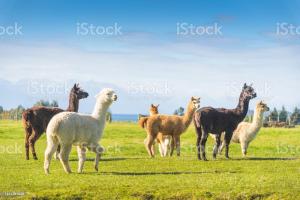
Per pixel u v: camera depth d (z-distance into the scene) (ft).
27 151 66.64
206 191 45.14
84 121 52.47
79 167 53.78
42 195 43.21
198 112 66.59
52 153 51.93
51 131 51.13
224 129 67.77
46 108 67.62
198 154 66.64
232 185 47.37
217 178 50.62
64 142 51.52
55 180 48.65
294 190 46.16
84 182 47.67
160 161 63.98
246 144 75.15
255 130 74.38
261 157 70.85
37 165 59.82
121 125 150.30
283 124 156.87
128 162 62.95
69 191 44.32
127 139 105.09
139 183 47.65
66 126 50.96
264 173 54.54
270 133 117.91
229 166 59.77
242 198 44.21
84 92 70.38
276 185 47.70
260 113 74.18
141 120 72.59
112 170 56.24
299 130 126.93
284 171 56.34
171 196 44.04
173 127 72.38
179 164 61.21
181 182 48.42
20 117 180.75
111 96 53.93
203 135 65.87
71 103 69.67
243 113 68.28
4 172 53.62
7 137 105.70
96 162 54.13
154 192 44.80
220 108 68.59
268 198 44.27
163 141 75.15
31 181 48.24
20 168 57.16
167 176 51.85
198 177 51.31
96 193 44.14
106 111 54.60
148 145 71.97
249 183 48.37
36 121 66.49
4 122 159.12
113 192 44.47
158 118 72.13
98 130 53.67
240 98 68.74
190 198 43.96
